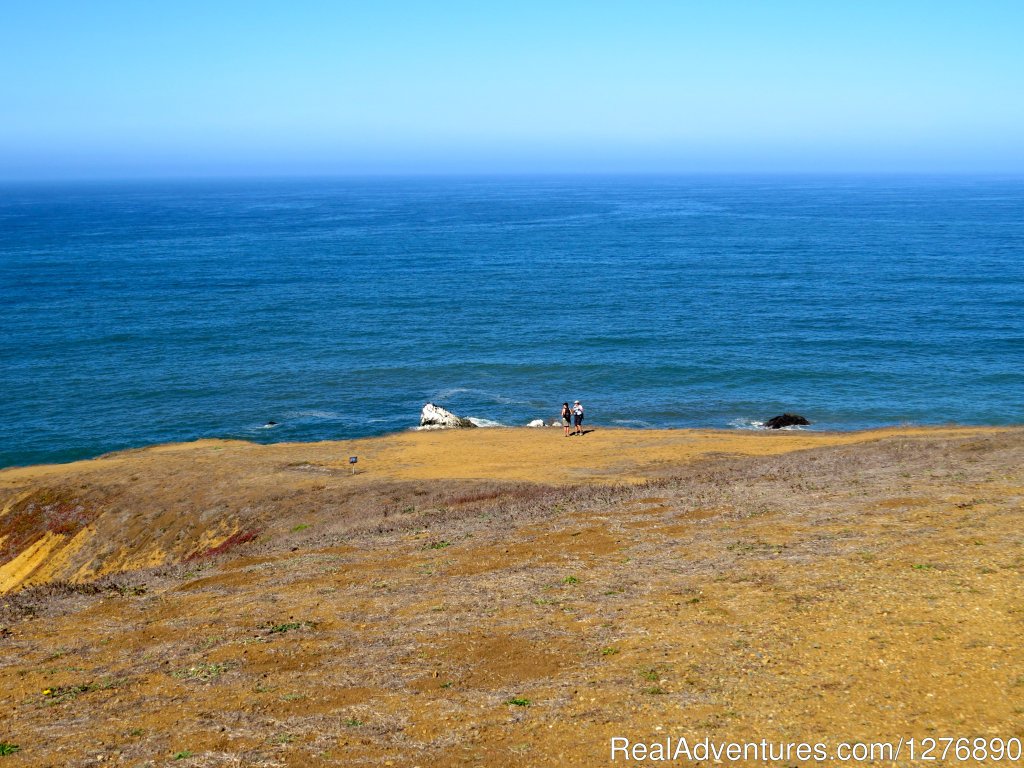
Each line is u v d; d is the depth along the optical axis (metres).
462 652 12.77
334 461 34.97
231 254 131.25
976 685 10.30
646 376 57.06
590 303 84.75
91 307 85.25
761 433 39.69
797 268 107.81
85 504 30.50
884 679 10.67
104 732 11.02
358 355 64.50
